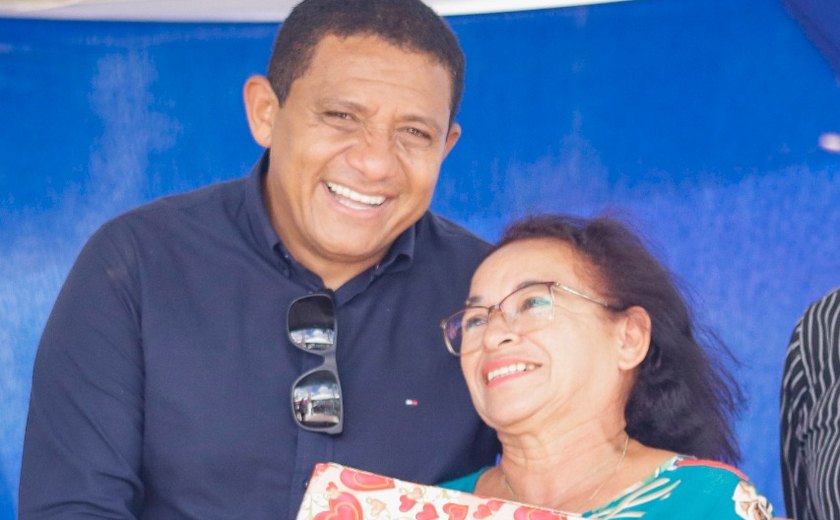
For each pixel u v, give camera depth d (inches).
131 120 153.6
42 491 107.5
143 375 111.2
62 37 151.1
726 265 153.4
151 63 153.4
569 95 155.7
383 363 114.8
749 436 153.4
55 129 151.9
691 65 153.4
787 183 152.1
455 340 115.9
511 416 103.0
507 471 108.2
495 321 106.5
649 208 154.6
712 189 153.6
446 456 113.7
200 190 120.2
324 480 100.3
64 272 152.2
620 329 107.1
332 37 107.3
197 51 154.0
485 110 156.9
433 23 110.0
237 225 116.0
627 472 102.9
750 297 153.0
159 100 153.9
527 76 156.1
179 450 109.6
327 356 110.8
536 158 156.5
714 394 110.6
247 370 111.4
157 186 154.1
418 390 114.7
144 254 113.5
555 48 155.5
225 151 155.2
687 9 152.7
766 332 152.8
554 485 105.0
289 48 109.4
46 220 152.1
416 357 115.7
